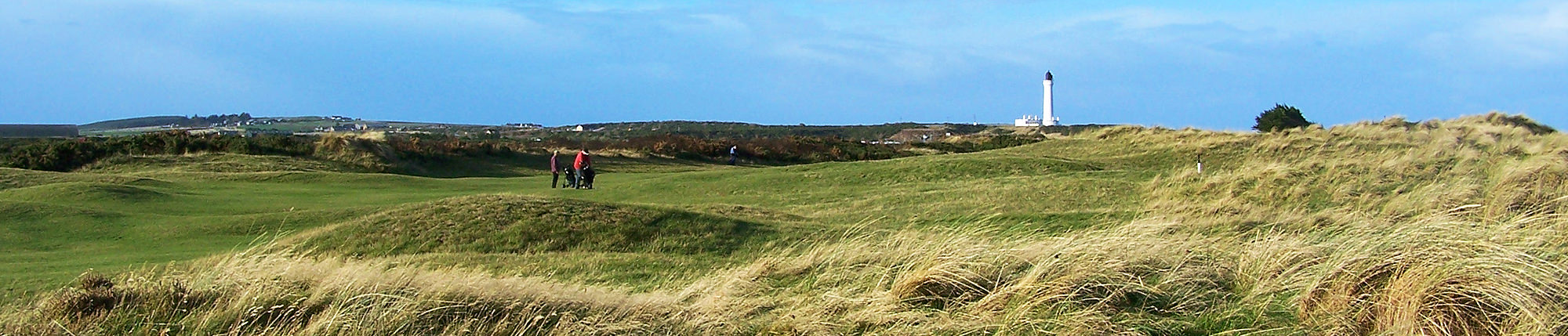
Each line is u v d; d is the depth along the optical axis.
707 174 27.27
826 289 7.28
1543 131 30.94
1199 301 6.49
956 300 6.71
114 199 19.39
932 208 16.86
